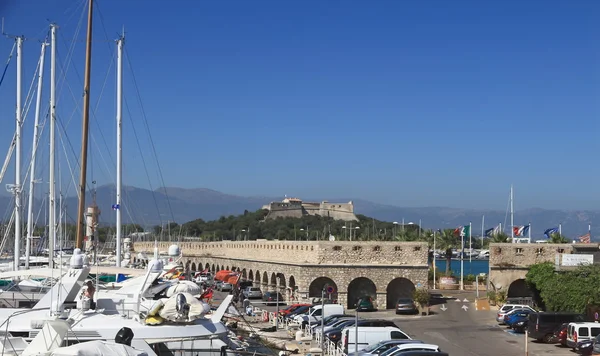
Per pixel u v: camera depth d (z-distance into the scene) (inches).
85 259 1072.2
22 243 2637.8
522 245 2787.9
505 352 1740.9
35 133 2110.0
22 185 1996.8
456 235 3860.7
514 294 2849.4
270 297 2915.8
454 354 1701.5
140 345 894.4
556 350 1782.7
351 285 2758.4
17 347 894.4
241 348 1078.4
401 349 1421.0
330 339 1715.1
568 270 2549.2
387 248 2746.1
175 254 1370.6
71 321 882.1
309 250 2783.0
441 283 3457.2
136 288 1151.0
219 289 3206.2
